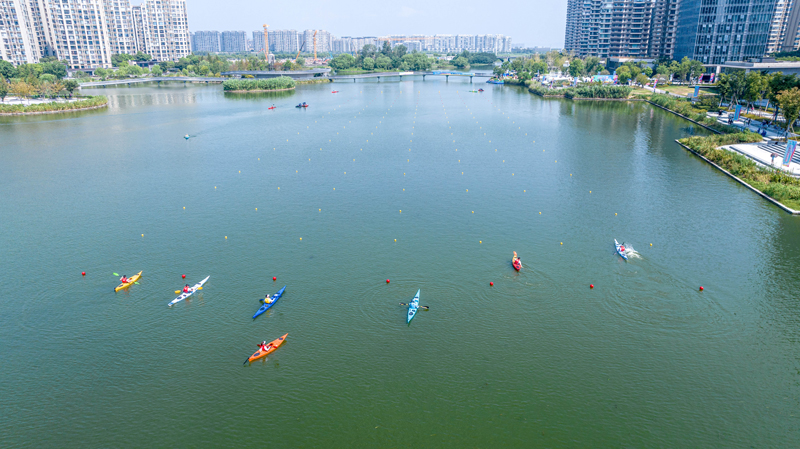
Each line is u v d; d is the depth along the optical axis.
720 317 77.12
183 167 158.62
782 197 120.69
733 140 172.25
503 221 112.19
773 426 58.38
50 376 67.06
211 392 64.31
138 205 124.62
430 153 175.00
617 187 134.12
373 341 73.06
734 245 99.06
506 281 87.38
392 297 83.31
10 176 149.88
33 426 59.53
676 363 68.12
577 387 64.56
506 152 175.12
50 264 94.94
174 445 57.09
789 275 88.19
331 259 95.81
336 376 66.69
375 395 63.66
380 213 117.81
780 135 176.12
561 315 78.25
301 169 155.12
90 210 121.56
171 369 68.12
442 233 106.38
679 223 109.88
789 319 76.56
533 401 62.56
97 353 71.25
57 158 171.00
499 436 57.84
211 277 89.81
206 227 111.00
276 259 96.12
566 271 90.25
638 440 56.97
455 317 78.06
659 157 165.88
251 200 127.44
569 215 115.06
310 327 76.19
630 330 74.69
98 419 60.53
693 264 92.00
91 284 88.00
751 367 67.25
